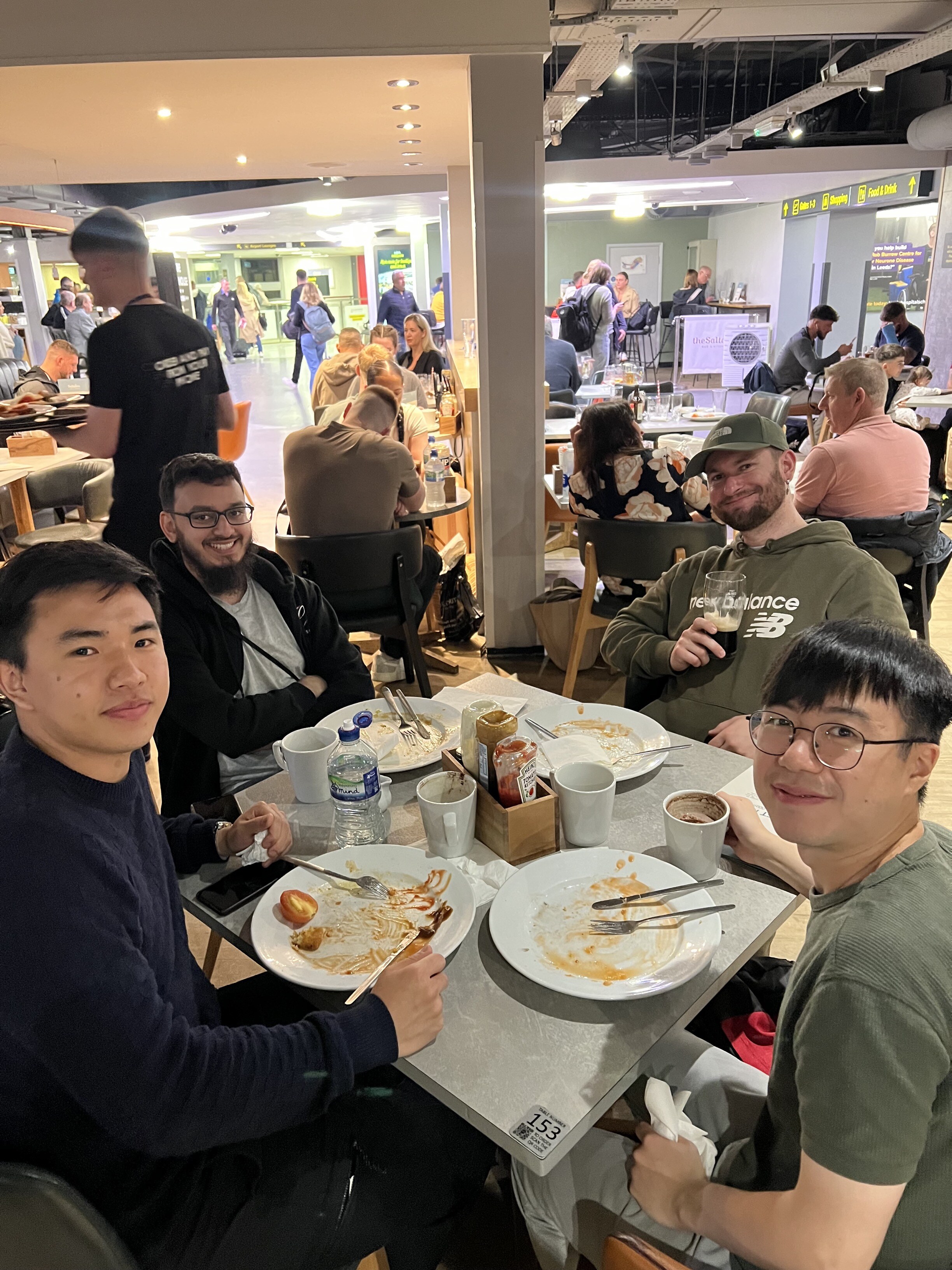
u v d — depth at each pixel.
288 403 5.62
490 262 3.29
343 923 1.14
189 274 3.10
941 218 8.05
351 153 5.72
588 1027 0.97
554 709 1.71
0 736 1.34
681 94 8.49
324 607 2.07
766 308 11.30
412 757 1.55
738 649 1.91
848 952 0.74
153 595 1.00
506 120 3.12
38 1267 0.79
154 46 2.93
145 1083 0.86
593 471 3.03
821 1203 0.72
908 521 2.96
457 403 4.92
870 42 6.91
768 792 0.84
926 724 0.77
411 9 2.95
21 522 4.57
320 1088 0.93
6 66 2.93
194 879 1.30
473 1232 1.41
